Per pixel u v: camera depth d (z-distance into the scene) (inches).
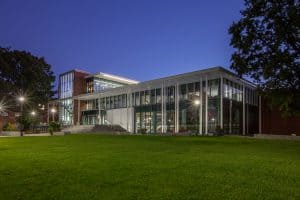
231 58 725.3
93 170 308.8
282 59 620.4
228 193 215.3
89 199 203.8
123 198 204.5
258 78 700.0
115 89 1622.8
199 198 203.0
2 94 1689.2
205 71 1170.6
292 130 1238.9
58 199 205.5
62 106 2166.6
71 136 1104.2
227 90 1295.5
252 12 670.5
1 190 231.9
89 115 1995.6
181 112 1405.0
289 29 612.4
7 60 1710.1
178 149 534.0
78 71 2137.1
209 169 311.0
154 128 1539.1
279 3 625.9
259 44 679.1
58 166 338.0
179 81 1363.2
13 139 935.7
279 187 233.1
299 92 640.4
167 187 233.1
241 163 353.1
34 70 1790.1
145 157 411.5
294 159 392.5
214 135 1139.3
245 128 1425.9
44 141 800.3
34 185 246.2
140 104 1643.7
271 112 1302.9
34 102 1825.8
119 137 1004.6
